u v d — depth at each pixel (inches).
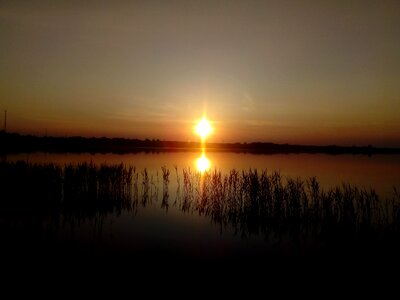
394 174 1268.5
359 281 343.6
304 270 370.9
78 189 725.9
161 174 1167.6
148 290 311.3
